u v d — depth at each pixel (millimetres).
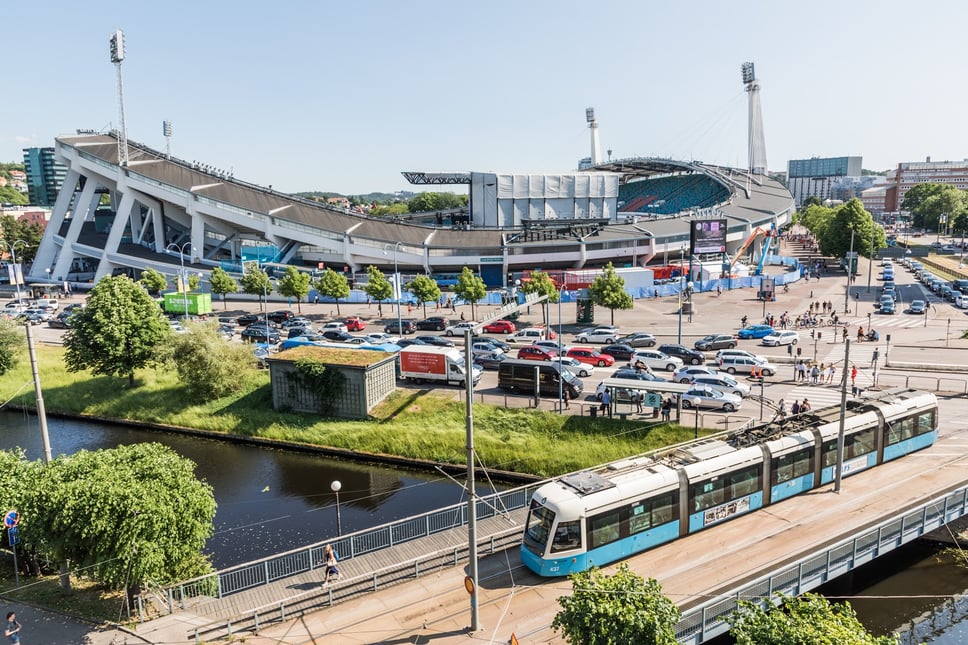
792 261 132500
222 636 22828
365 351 53188
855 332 68375
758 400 44719
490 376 56188
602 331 67312
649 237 124750
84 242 135750
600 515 25688
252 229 126438
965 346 60156
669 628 17016
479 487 40688
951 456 36062
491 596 24594
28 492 24469
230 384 53969
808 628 15656
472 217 140750
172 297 88562
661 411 43344
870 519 28938
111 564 22703
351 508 38156
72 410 56125
